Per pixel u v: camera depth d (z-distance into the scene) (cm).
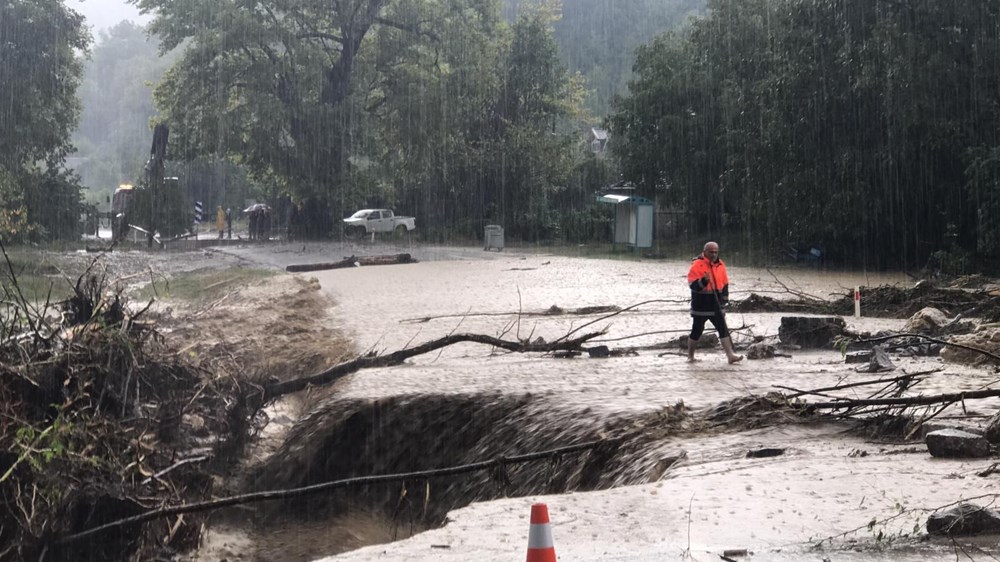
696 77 6009
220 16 6031
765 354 1630
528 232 6944
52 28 6319
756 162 4431
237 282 3017
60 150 6588
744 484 759
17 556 899
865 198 3919
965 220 3841
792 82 4062
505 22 7894
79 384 1030
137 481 1023
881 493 711
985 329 1591
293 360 1753
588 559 575
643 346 1828
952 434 827
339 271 3941
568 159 7319
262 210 6719
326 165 6475
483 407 1313
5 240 3572
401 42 6769
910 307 2208
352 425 1353
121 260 4281
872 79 3697
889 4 3794
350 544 1157
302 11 6575
